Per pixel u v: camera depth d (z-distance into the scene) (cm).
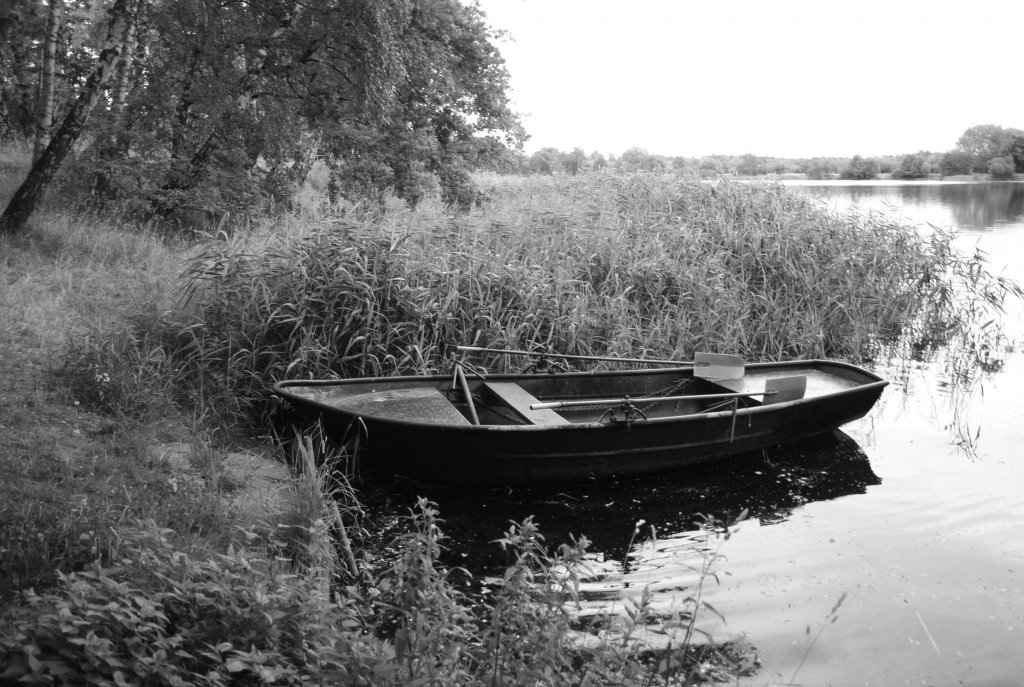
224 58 1358
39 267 1081
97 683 314
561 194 1666
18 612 386
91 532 475
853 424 1026
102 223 1352
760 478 859
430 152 1761
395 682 359
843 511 774
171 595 373
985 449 942
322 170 2056
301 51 1412
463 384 861
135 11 1260
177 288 1025
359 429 779
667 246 1391
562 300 1162
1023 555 680
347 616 440
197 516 567
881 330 1437
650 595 466
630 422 815
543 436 788
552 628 412
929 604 597
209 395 857
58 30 1677
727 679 496
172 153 1540
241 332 930
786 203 1669
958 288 1608
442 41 1738
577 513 770
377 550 659
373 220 1179
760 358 1262
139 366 822
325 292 981
